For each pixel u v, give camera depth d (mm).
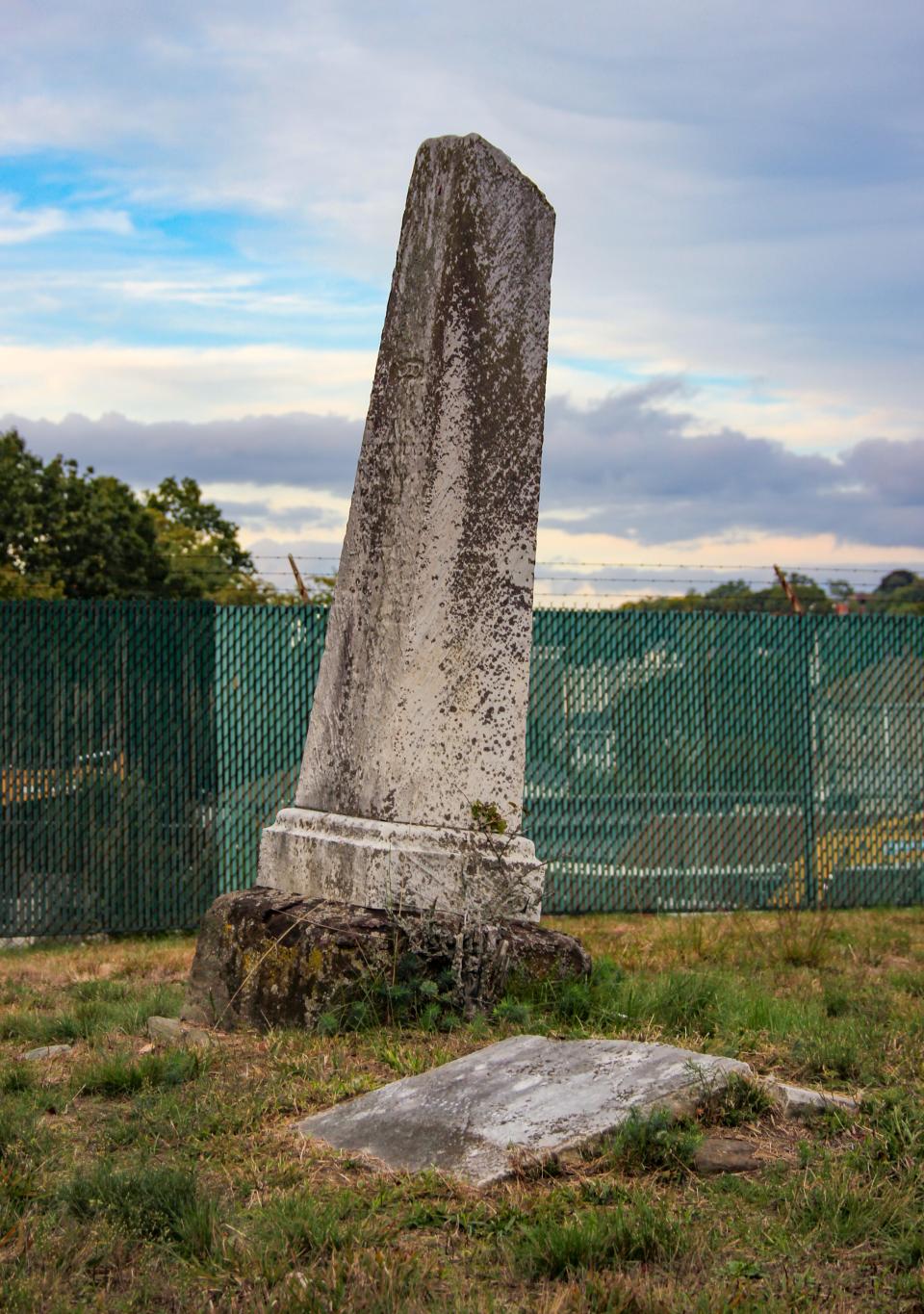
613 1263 3488
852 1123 4449
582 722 11344
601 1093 4461
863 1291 3359
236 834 10742
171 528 49781
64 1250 3604
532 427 6688
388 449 6668
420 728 6355
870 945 8977
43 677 10508
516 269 6664
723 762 11555
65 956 9234
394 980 5883
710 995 6262
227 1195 4008
